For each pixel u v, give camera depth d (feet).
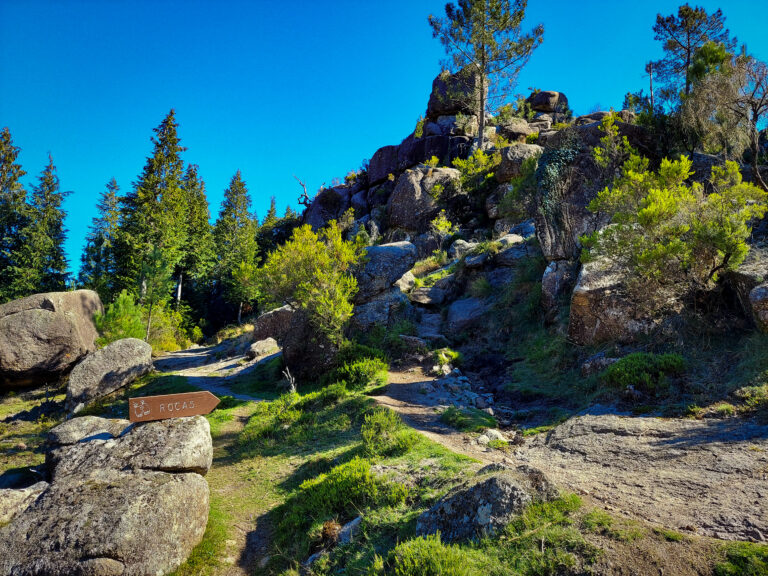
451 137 134.31
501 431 31.24
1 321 72.54
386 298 60.80
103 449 24.25
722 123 56.34
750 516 15.70
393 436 29.45
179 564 21.02
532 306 51.93
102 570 18.67
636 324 37.37
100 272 140.97
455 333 57.06
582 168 54.60
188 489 22.70
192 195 176.96
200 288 176.24
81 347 78.79
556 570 13.65
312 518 23.34
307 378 53.88
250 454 35.42
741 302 33.50
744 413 25.11
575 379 37.40
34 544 19.33
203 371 72.23
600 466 22.80
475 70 126.62
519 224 78.64
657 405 28.63
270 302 81.15
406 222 110.73
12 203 139.13
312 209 161.17
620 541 14.20
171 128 134.82
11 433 51.42
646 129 60.90
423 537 17.17
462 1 119.03
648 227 36.58
